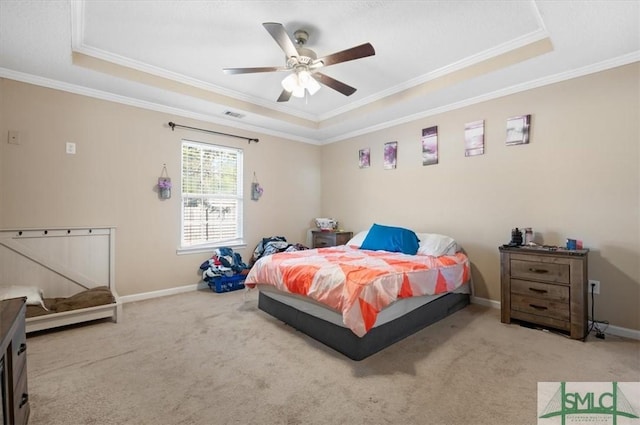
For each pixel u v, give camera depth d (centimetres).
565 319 240
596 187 259
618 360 202
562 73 274
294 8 215
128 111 339
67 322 248
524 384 174
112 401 159
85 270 295
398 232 343
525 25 234
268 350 219
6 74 270
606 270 253
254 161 452
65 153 300
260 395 165
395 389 170
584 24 202
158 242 361
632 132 242
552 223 283
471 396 163
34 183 284
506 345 226
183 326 265
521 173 303
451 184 359
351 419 146
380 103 375
